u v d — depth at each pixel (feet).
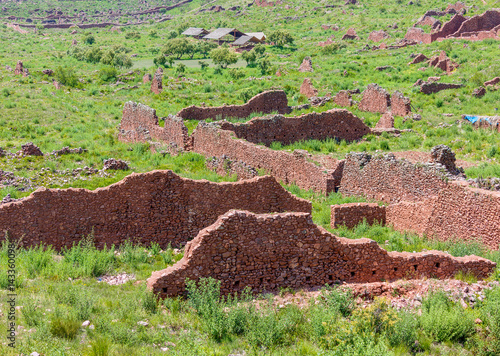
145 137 132.77
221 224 47.78
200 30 462.19
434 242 69.87
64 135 144.66
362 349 36.78
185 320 43.21
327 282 50.88
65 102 189.16
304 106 174.40
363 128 141.18
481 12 346.95
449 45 259.39
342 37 363.76
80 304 42.83
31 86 211.20
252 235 48.67
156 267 59.11
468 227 68.54
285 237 49.49
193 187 68.44
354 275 51.39
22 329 39.11
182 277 46.88
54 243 63.46
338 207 78.02
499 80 179.32
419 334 42.39
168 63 313.94
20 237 61.77
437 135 135.13
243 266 48.67
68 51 368.48
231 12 584.40
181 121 127.24
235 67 287.89
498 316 41.57
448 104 164.96
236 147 115.75
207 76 251.80
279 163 106.63
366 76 223.71
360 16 417.90
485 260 53.01
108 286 51.16
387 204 87.71
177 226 68.33
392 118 143.33
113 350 37.04
